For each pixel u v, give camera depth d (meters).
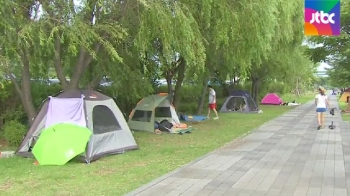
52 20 9.08
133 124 14.80
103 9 9.18
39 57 10.61
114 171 7.88
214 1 11.07
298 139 12.55
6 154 9.52
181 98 24.67
